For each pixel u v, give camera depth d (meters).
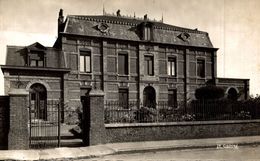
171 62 27.69
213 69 29.06
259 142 13.20
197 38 28.98
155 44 26.59
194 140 13.41
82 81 23.67
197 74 28.70
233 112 15.74
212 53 29.22
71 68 23.28
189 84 27.92
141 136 12.95
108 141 12.39
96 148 11.36
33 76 21.42
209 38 29.64
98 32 24.62
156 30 27.36
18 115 11.18
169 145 11.88
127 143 12.40
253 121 15.36
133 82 25.64
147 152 11.16
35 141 12.59
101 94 12.32
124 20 29.00
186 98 27.62
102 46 24.55
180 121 14.32
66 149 11.24
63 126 19.25
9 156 9.88
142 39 26.06
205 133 14.22
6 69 20.70
